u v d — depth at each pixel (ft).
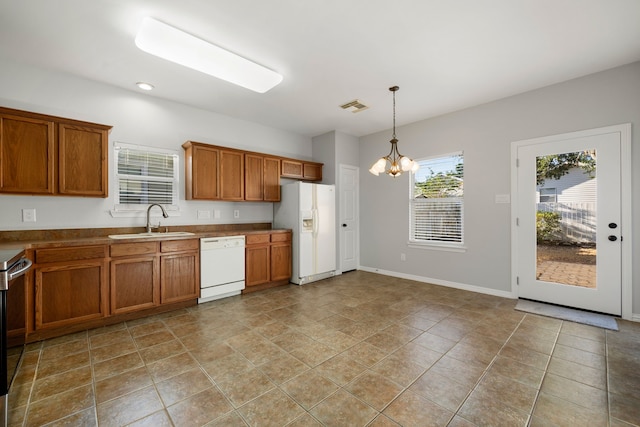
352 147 17.62
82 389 5.91
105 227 10.68
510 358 7.14
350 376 6.39
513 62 9.25
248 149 14.84
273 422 4.98
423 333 8.60
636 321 9.37
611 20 7.16
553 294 11.02
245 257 12.73
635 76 9.31
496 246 12.37
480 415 5.15
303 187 14.66
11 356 6.10
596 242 10.09
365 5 6.64
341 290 13.32
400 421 4.99
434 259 14.46
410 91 11.38
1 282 4.74
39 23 7.16
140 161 11.52
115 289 9.30
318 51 8.54
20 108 9.12
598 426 4.87
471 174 13.08
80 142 9.43
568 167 10.60
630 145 9.42
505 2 6.57
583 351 7.47
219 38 7.84
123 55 8.71
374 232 17.15
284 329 8.92
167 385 6.06
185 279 10.89
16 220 9.04
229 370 6.63
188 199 12.32
